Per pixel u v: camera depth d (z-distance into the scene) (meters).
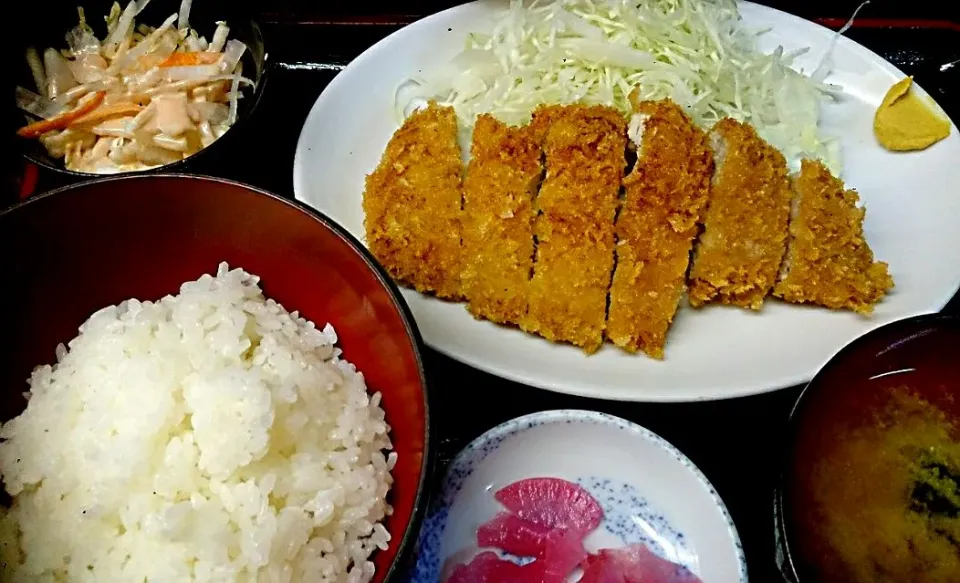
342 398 0.21
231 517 0.18
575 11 0.32
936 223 0.28
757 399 0.25
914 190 0.29
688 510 0.22
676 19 0.32
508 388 0.25
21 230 0.20
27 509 0.19
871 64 0.31
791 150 0.30
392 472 0.20
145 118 0.29
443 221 0.26
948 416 0.21
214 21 0.31
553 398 0.25
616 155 0.27
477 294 0.26
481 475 0.23
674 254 0.26
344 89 0.30
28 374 0.21
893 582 0.19
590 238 0.26
